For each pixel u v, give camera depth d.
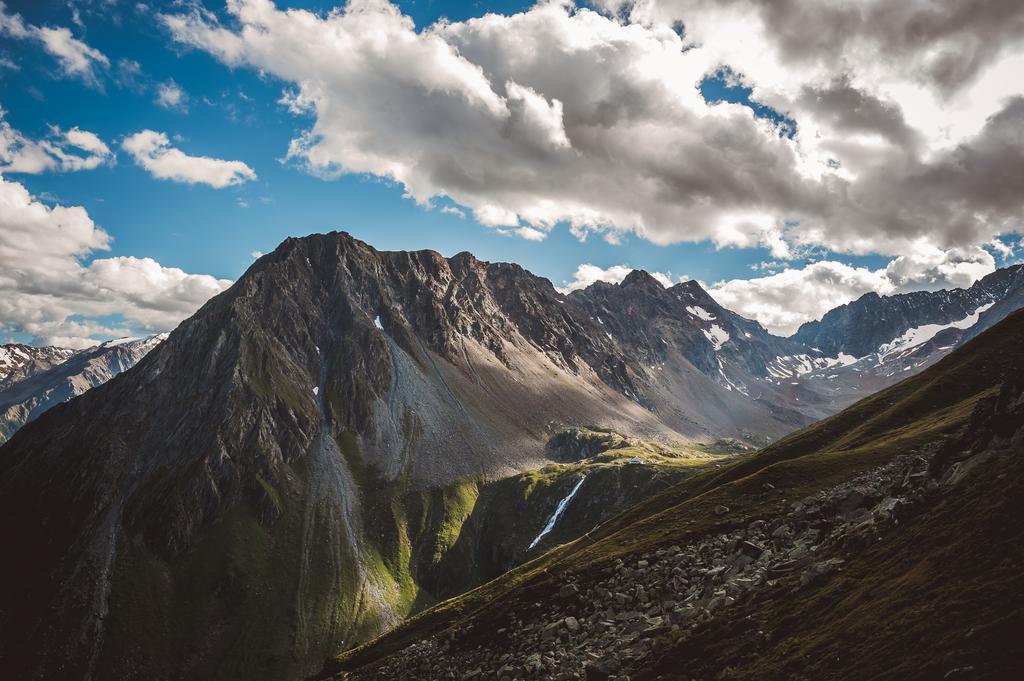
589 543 151.00
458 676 83.12
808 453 142.25
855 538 59.75
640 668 56.00
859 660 41.22
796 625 50.88
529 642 82.19
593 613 81.56
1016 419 55.31
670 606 71.25
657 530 106.31
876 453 105.25
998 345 148.00
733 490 110.56
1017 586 38.75
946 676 35.09
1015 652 34.19
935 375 151.00
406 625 136.88
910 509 57.94
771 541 75.94
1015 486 48.16
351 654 130.88
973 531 46.66
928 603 42.34
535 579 105.75
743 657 49.91
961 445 62.75
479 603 134.25
